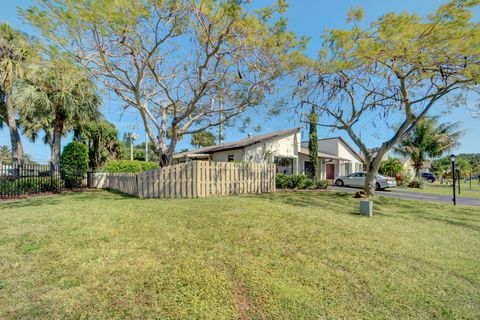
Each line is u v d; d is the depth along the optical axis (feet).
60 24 19.24
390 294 8.25
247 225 15.40
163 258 10.24
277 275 9.18
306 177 46.14
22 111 36.42
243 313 7.03
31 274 8.70
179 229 14.15
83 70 22.77
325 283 8.75
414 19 21.24
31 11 17.97
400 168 75.00
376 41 23.44
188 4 21.70
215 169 31.12
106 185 44.80
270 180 37.47
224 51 26.23
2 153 103.35
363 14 23.48
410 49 23.29
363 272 9.69
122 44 22.33
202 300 7.52
